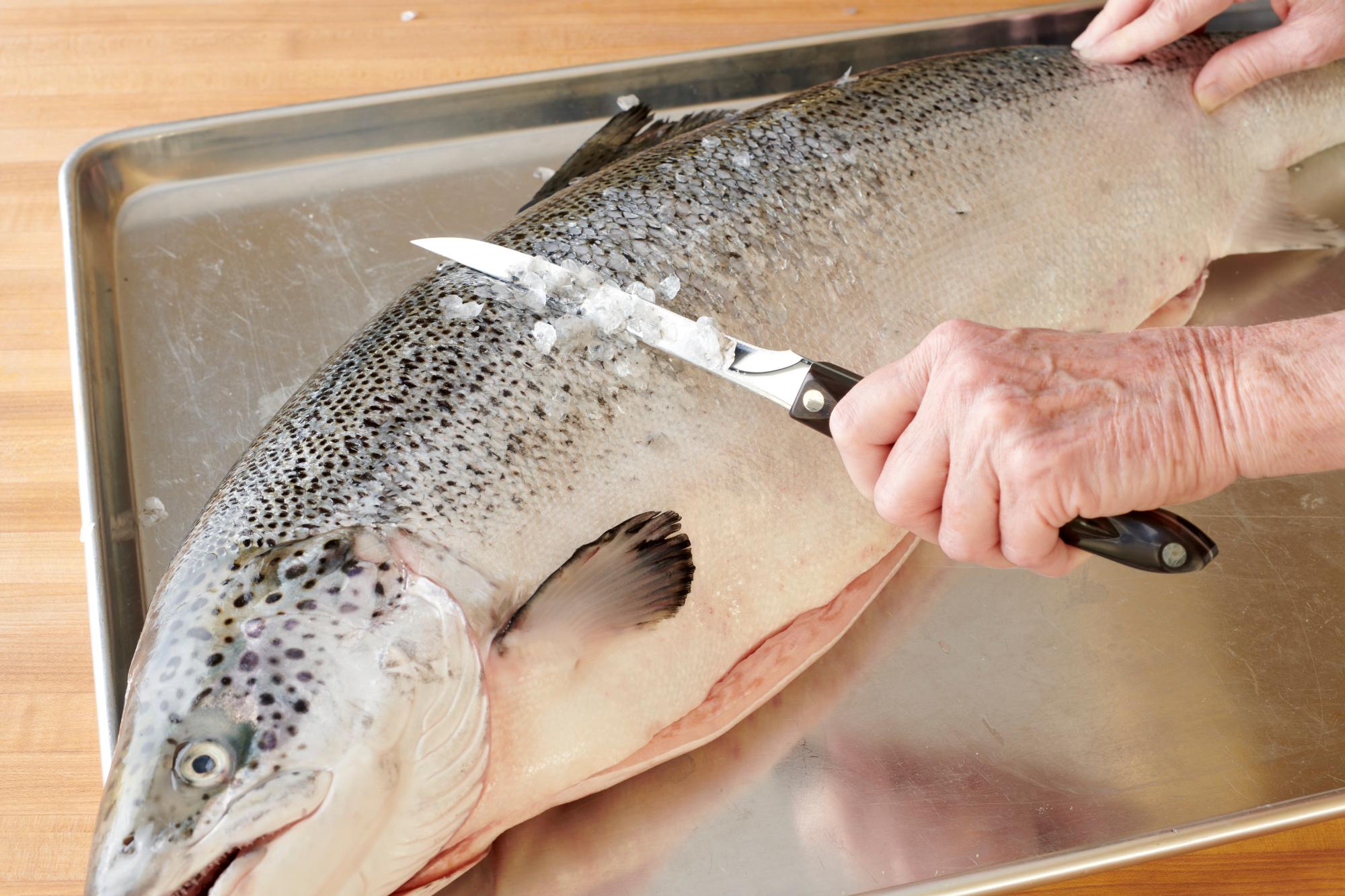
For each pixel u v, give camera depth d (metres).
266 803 0.57
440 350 0.65
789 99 0.75
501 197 0.87
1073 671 0.70
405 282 0.83
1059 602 0.72
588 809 0.66
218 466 0.76
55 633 0.73
